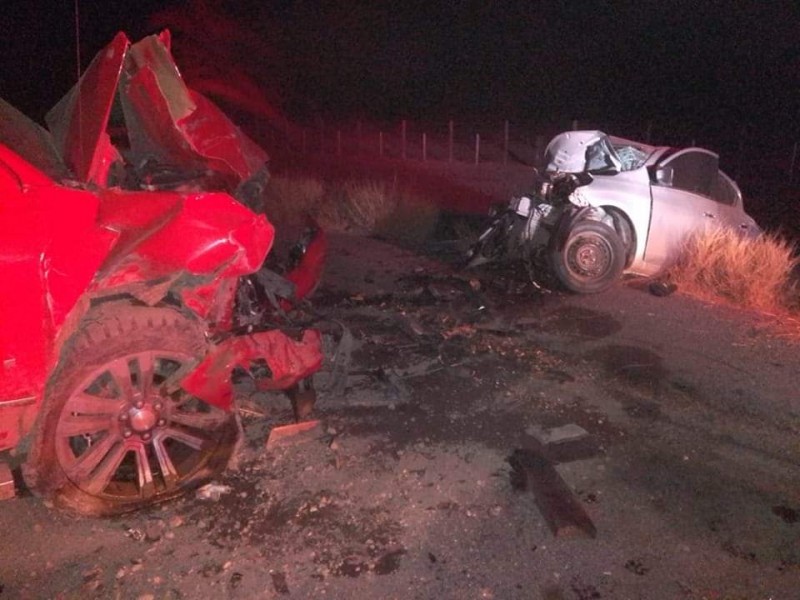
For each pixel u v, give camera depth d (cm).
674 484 446
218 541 383
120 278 378
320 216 1137
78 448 420
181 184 466
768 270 818
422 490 431
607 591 356
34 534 385
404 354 620
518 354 632
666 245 849
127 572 360
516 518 408
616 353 643
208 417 415
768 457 481
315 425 493
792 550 389
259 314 513
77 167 393
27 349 336
